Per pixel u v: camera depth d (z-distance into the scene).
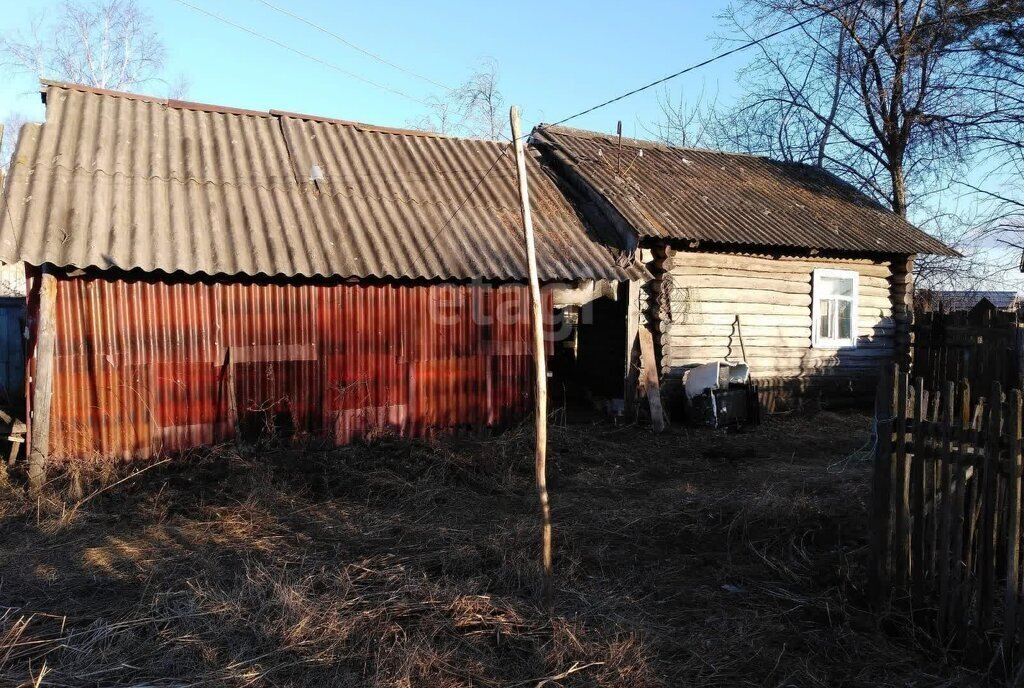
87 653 3.91
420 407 9.52
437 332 9.61
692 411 11.59
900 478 4.36
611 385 12.36
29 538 6.03
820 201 14.86
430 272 9.12
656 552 5.78
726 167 15.66
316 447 8.82
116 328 8.03
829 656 4.01
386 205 10.25
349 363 9.13
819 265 13.55
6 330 9.80
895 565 4.41
